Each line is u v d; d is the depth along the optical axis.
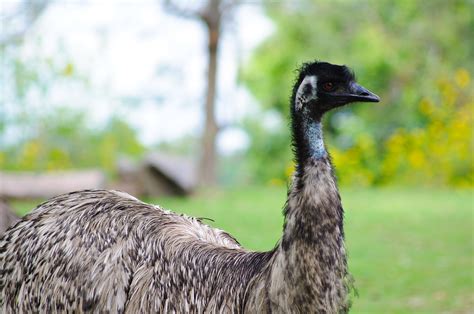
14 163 27.38
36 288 8.04
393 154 31.67
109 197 8.38
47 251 8.07
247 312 7.16
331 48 35.28
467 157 30.27
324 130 7.23
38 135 28.11
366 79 34.88
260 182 39.41
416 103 34.34
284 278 6.89
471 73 34.25
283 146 39.34
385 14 35.25
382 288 14.13
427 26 34.47
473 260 16.30
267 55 37.31
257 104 39.97
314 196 6.87
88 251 7.89
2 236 8.53
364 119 35.41
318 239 6.81
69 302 7.83
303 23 36.00
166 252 7.80
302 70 7.33
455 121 30.36
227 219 20.47
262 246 16.50
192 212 21.69
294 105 7.22
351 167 32.19
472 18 34.56
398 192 28.39
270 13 36.56
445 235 19.02
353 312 12.66
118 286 7.71
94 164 29.31
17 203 22.56
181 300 7.58
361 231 19.52
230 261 7.51
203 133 31.72
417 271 15.34
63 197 8.52
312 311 6.84
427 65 34.47
